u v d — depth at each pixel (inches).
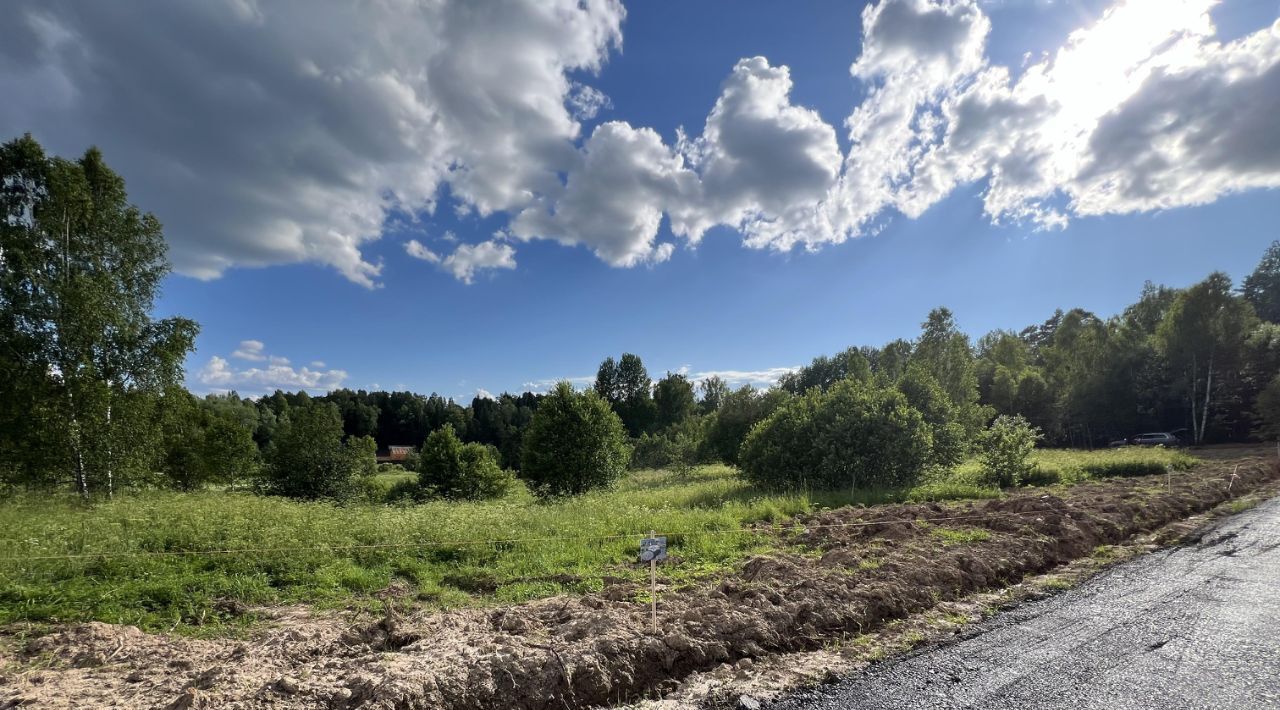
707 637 198.8
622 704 167.0
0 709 153.5
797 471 743.1
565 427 914.7
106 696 161.8
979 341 2501.2
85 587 262.4
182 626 237.1
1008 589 272.8
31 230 657.6
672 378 2837.1
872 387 842.8
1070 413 1665.8
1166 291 1962.4
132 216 732.7
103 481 652.7
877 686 171.6
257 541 343.3
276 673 173.3
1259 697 160.1
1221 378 1440.7
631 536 398.0
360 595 284.7
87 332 642.8
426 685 156.9
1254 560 324.2
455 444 1135.6
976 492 630.5
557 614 232.5
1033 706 156.9
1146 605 246.1
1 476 598.9
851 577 265.7
